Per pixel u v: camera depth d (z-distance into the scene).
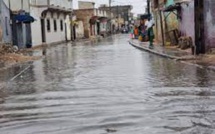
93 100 11.69
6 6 37.28
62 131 8.42
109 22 120.38
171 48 34.41
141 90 13.24
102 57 28.66
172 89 13.24
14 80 17.28
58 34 61.00
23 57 29.92
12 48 32.72
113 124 8.82
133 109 10.28
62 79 16.78
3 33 35.31
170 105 10.62
